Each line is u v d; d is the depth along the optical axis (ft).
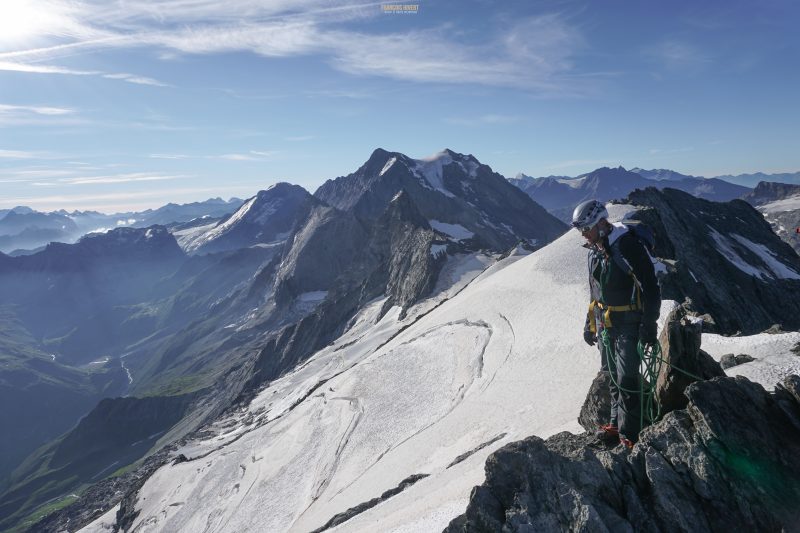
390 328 422.41
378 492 109.70
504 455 26.55
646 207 209.97
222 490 230.48
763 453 21.61
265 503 184.03
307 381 400.67
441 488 62.95
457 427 124.98
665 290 163.53
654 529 21.52
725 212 371.15
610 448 27.66
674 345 26.30
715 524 20.72
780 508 19.95
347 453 176.65
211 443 355.97
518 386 132.46
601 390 35.78
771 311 235.81
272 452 234.99
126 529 263.29
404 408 185.37
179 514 234.38
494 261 470.39
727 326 174.91
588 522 21.89
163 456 410.11
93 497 423.64
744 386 23.86
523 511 23.91
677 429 23.54
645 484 23.24
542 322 184.24
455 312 252.83
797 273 318.04
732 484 21.17
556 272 225.15
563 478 24.29
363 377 243.81
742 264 281.13
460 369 185.78
